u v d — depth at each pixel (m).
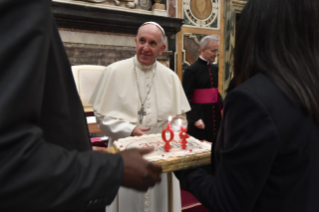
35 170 0.45
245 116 0.61
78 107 0.72
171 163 1.11
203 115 3.08
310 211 0.67
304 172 0.64
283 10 0.67
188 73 3.03
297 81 0.64
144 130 1.71
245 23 0.73
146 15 4.56
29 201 0.46
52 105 0.61
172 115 1.98
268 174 0.61
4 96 0.42
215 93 3.15
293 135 0.61
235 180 0.64
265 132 0.58
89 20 4.21
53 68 0.60
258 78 0.67
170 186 1.75
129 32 4.68
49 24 0.52
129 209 1.66
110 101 1.83
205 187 0.77
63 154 0.52
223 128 0.73
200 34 5.58
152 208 1.68
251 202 0.62
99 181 0.53
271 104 0.60
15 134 0.44
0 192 0.42
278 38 0.67
